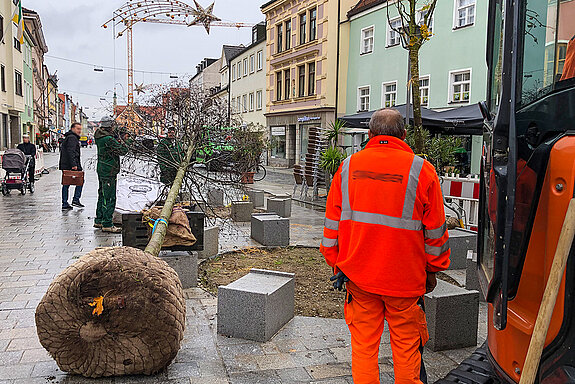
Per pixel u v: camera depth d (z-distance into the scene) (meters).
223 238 8.81
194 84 8.42
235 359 3.95
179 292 3.60
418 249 2.89
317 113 30.52
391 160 2.95
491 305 2.51
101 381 3.53
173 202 5.94
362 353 3.01
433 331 4.17
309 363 3.90
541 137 2.05
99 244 8.04
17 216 10.84
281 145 36.38
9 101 30.08
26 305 5.08
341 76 28.72
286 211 11.54
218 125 8.37
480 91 18.98
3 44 28.70
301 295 5.62
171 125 8.12
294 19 33.28
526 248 2.11
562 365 1.92
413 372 2.94
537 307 2.08
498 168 2.11
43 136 50.34
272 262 7.11
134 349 3.45
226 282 6.07
